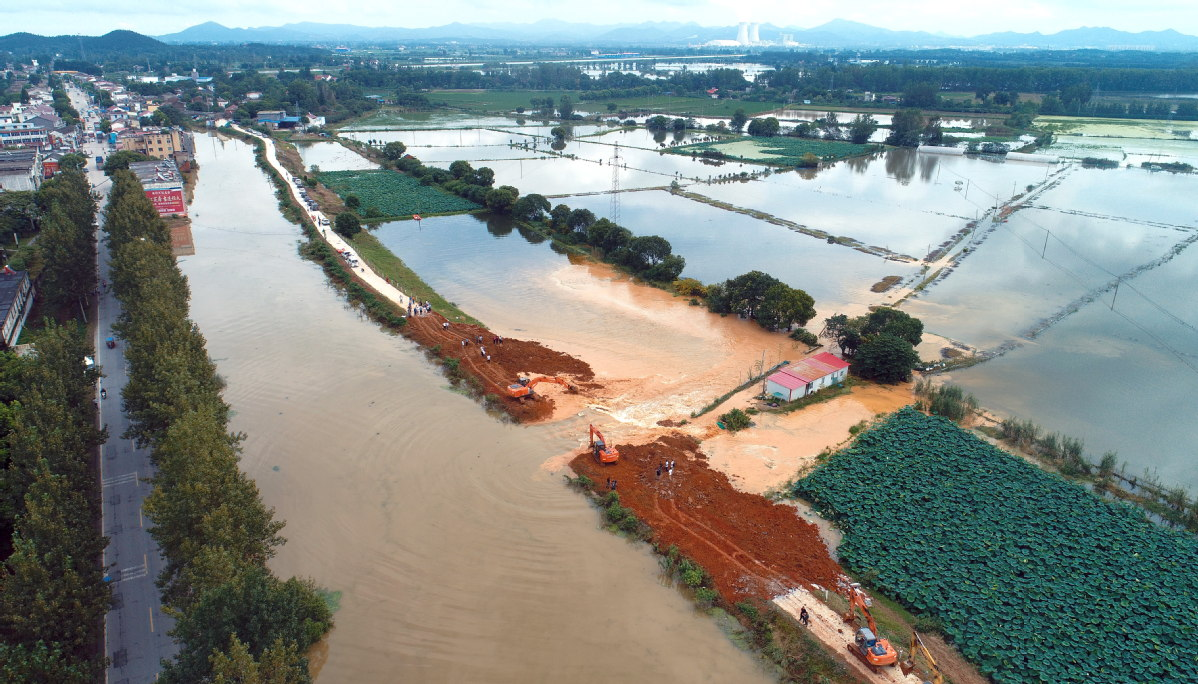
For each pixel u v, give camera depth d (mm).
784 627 54281
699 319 114750
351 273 131125
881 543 62312
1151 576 57719
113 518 65438
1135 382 94438
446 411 86250
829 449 77938
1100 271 137125
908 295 125062
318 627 53438
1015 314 116812
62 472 60938
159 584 53250
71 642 47438
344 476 74000
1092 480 72688
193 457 55688
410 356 100812
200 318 113062
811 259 145250
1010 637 52094
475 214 184625
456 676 51500
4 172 173000
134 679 49219
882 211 184000
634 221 173625
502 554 63281
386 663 52562
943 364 99000
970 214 179750
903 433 79438
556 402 88062
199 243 152125
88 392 82438
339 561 62406
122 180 155875
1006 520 64688
